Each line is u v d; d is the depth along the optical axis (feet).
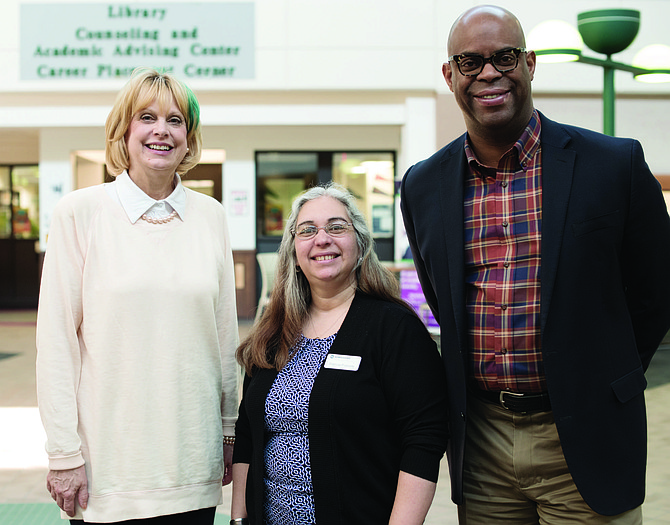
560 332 6.46
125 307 6.84
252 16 35.47
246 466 7.57
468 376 7.09
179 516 7.11
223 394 7.76
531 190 6.79
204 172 42.34
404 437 6.79
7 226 47.09
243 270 38.06
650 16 35.45
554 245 6.48
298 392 6.89
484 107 6.60
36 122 36.14
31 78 35.81
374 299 7.38
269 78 35.65
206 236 7.49
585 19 19.57
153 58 35.76
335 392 6.70
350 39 35.35
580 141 6.77
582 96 35.63
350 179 38.81
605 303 6.59
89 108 36.14
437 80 35.45
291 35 35.47
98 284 6.88
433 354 7.04
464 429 6.93
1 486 13.35
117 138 7.18
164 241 7.16
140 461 6.84
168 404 6.93
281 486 6.84
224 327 7.75
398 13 35.22
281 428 6.95
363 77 35.47
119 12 35.55
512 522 7.32
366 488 6.70
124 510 6.79
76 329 6.93
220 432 7.42
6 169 46.65
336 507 6.57
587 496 6.49
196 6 35.47
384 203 38.78
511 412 6.91
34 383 22.68
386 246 38.91
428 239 7.39
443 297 7.17
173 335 6.98
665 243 6.75
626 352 6.73
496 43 6.52
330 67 35.50
